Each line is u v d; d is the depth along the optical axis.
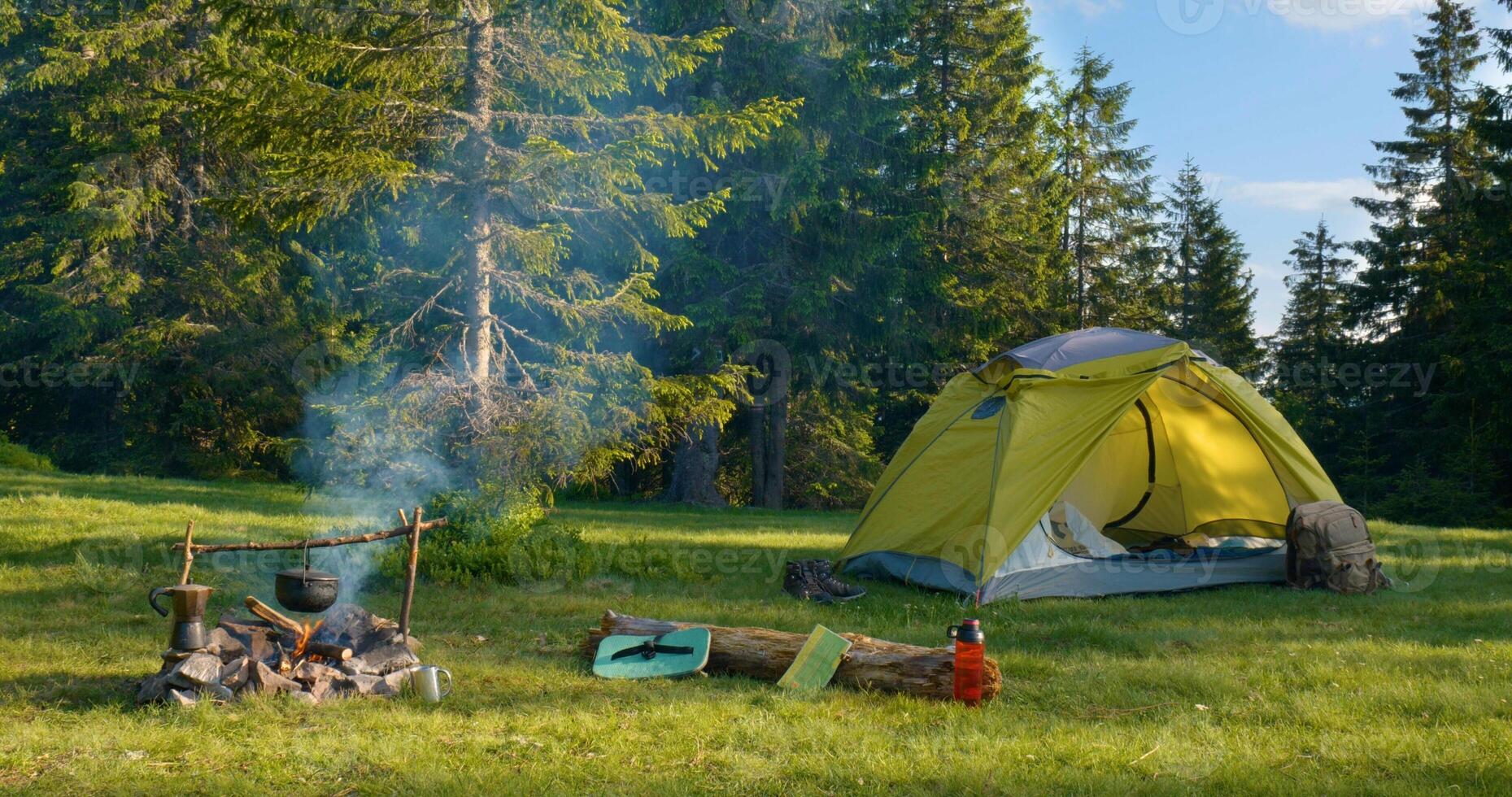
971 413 10.91
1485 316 25.45
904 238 23.69
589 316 13.24
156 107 24.03
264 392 25.75
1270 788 4.42
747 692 6.06
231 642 5.95
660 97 22.44
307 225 11.73
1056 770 4.66
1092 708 5.80
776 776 4.58
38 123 27.39
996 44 28.83
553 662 6.84
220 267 25.55
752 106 12.97
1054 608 9.15
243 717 5.27
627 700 5.88
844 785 4.48
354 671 5.97
